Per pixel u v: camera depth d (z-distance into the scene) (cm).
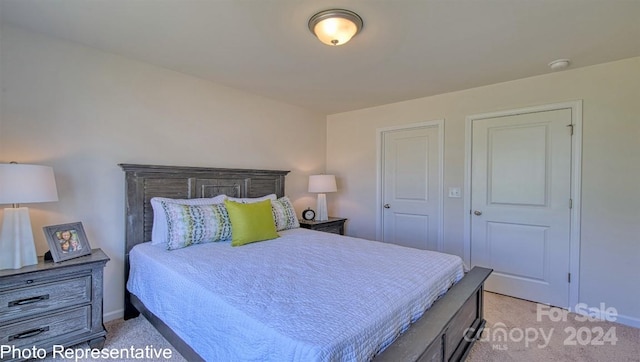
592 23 186
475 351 203
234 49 228
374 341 121
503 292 304
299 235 284
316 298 142
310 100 366
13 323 171
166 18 185
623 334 227
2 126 196
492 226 310
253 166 344
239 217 250
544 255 282
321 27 182
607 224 251
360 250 229
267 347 114
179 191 273
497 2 165
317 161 426
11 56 198
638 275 239
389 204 385
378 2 166
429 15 178
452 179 333
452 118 332
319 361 99
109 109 239
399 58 241
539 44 215
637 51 226
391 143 382
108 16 184
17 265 178
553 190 276
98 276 200
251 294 146
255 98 345
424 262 200
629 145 241
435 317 147
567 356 198
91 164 231
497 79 290
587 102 257
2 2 169
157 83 265
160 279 192
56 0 167
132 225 245
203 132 298
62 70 217
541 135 281
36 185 181
